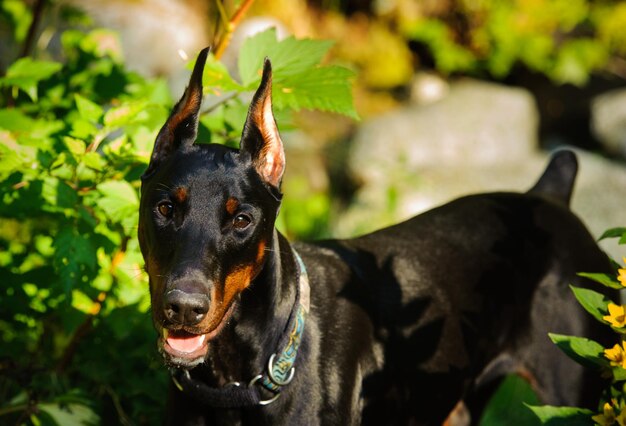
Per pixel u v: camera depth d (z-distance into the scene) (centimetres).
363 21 1308
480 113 1139
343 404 407
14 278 501
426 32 1277
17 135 501
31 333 541
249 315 380
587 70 1270
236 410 394
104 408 503
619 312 373
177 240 356
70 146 454
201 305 343
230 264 361
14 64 502
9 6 661
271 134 381
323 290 424
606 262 516
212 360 385
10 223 617
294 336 392
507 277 488
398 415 451
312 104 454
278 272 387
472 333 473
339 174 1060
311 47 486
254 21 1119
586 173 1028
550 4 1270
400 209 980
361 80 1273
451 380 466
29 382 507
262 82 372
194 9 1178
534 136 1186
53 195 448
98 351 532
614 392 407
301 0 1280
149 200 369
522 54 1262
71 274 449
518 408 494
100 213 471
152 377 518
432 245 482
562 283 492
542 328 488
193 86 378
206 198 359
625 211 991
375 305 446
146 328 525
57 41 916
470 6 1260
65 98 562
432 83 1277
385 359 441
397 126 1099
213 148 373
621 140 1156
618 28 1280
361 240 478
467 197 519
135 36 1038
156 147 383
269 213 377
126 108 462
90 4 1031
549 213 512
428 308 459
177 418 405
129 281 486
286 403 392
